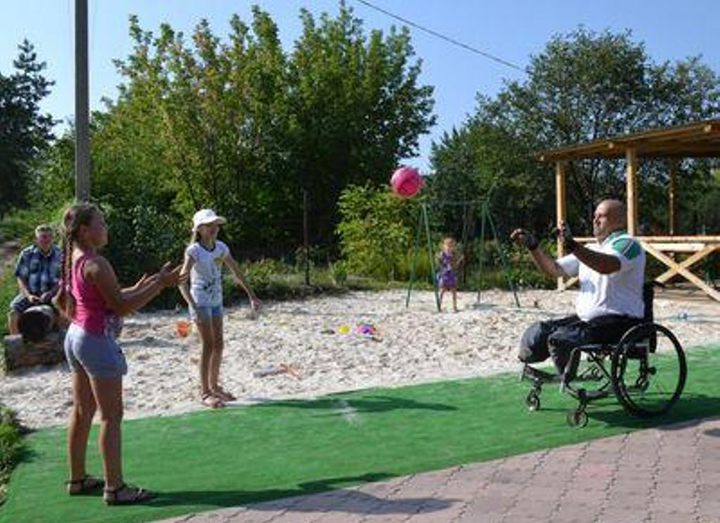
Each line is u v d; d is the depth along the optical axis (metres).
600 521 4.70
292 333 12.86
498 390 8.24
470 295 19.33
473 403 7.70
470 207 22.00
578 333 6.75
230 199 29.33
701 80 32.81
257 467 5.90
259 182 30.00
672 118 32.47
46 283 10.70
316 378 9.34
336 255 28.56
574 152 19.67
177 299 16.72
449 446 6.28
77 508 5.15
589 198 32.16
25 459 6.30
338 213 30.73
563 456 5.95
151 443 6.63
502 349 11.07
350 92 31.08
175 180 28.84
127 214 19.11
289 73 31.42
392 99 32.81
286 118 30.17
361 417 7.30
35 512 5.09
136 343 12.03
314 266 24.45
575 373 6.93
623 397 6.72
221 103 28.86
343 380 9.20
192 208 29.03
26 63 65.44
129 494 5.21
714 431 6.52
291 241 30.97
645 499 5.04
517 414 7.22
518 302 16.83
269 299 18.41
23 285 10.67
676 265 17.08
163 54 29.19
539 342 7.07
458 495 5.19
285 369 9.77
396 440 6.51
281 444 6.52
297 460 6.05
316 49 32.12
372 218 23.58
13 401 8.51
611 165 32.09
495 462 5.84
